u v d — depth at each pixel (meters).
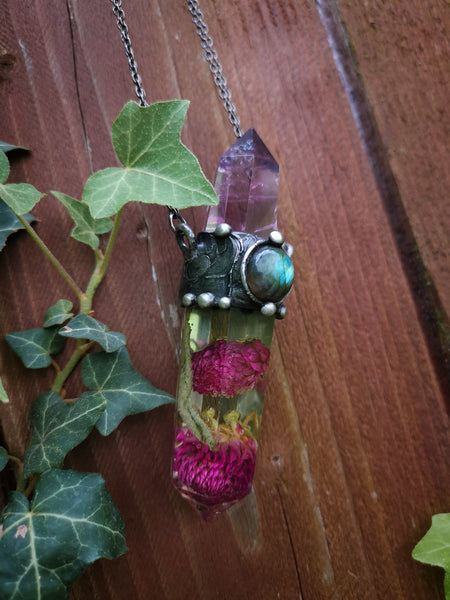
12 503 0.10
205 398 0.10
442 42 0.15
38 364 0.11
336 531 0.13
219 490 0.10
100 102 0.13
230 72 0.13
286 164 0.14
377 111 0.14
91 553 0.10
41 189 0.12
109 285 0.12
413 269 0.14
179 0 0.13
